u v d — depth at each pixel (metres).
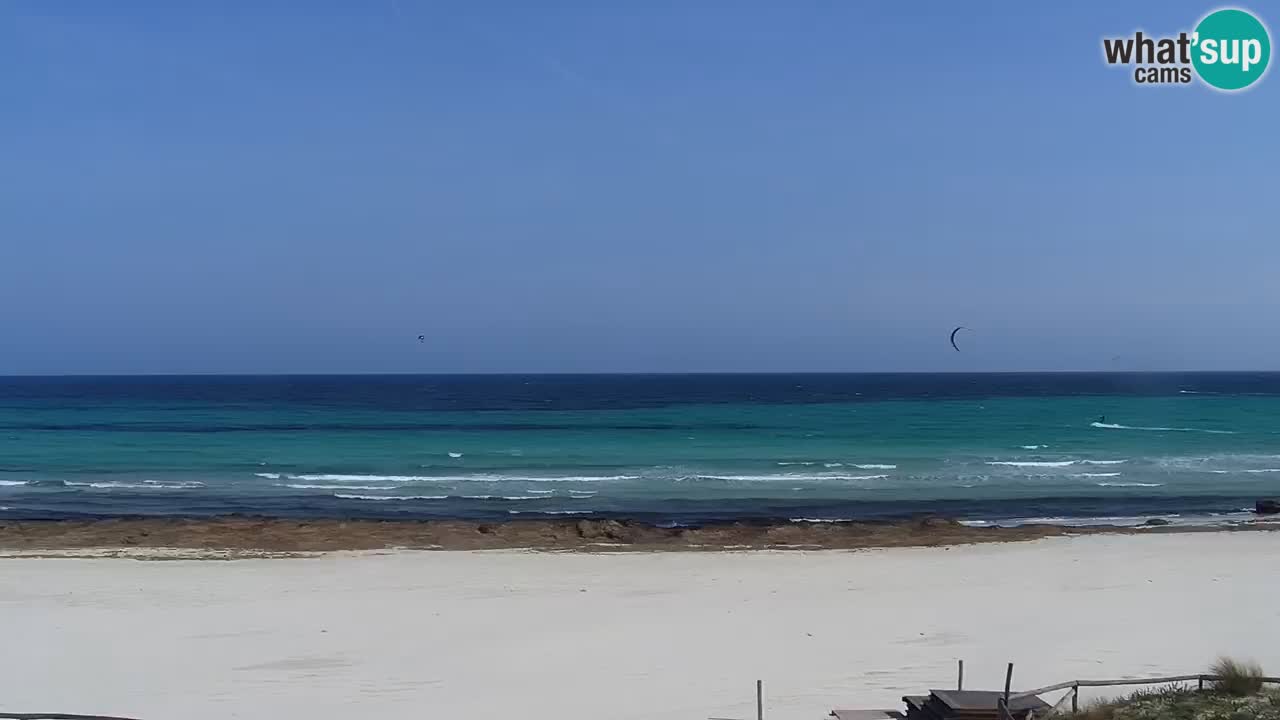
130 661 13.44
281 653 13.86
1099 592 17.78
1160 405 93.25
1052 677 12.59
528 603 16.97
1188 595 17.52
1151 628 15.17
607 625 15.43
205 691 12.20
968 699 9.94
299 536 24.75
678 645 14.24
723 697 11.87
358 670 13.05
